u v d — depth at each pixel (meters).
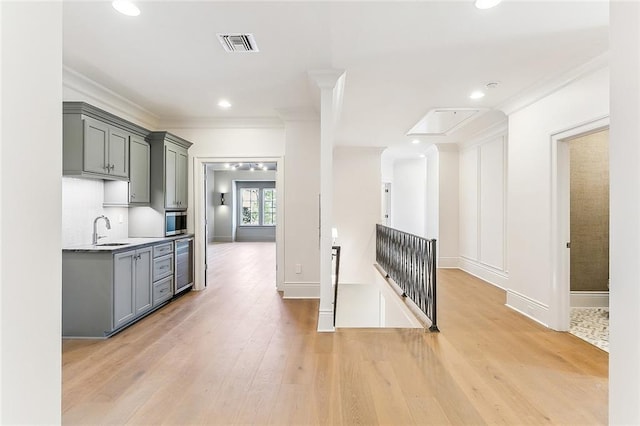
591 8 2.29
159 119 5.17
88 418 2.05
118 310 3.45
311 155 4.93
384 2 2.23
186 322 3.81
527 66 3.17
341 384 2.44
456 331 3.51
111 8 2.32
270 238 13.57
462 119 5.09
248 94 4.11
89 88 3.76
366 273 7.47
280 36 2.69
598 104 2.99
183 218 5.23
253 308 4.36
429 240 3.80
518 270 4.17
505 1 2.21
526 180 3.99
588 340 3.29
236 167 12.22
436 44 2.79
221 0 2.22
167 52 2.98
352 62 3.13
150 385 2.43
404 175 9.12
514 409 2.15
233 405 2.19
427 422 2.02
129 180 4.20
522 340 3.27
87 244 3.90
